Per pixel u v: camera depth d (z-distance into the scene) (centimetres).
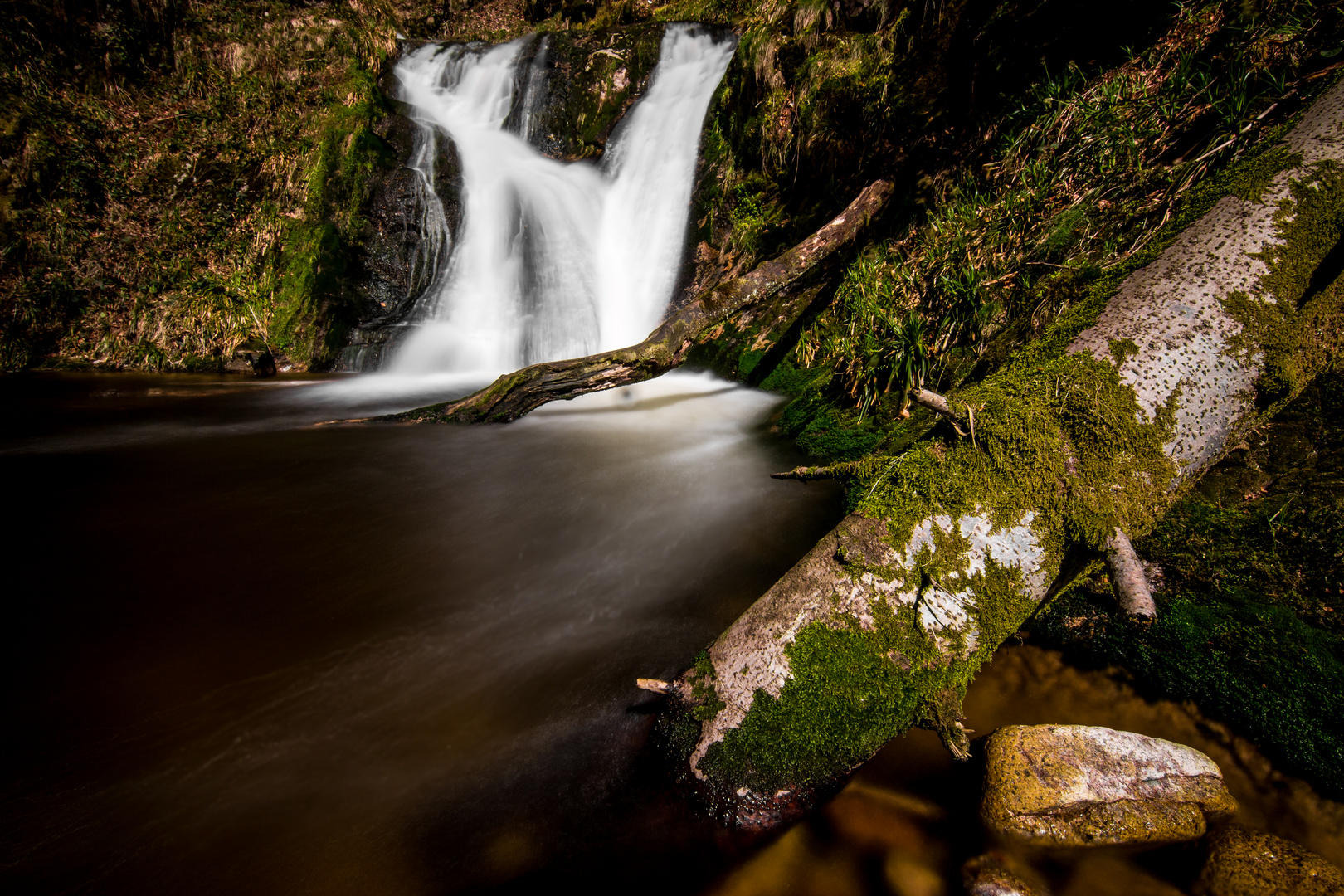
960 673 155
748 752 153
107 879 141
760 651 164
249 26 933
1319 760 151
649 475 365
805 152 523
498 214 782
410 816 161
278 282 756
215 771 172
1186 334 163
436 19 1360
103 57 887
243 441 434
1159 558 202
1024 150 360
